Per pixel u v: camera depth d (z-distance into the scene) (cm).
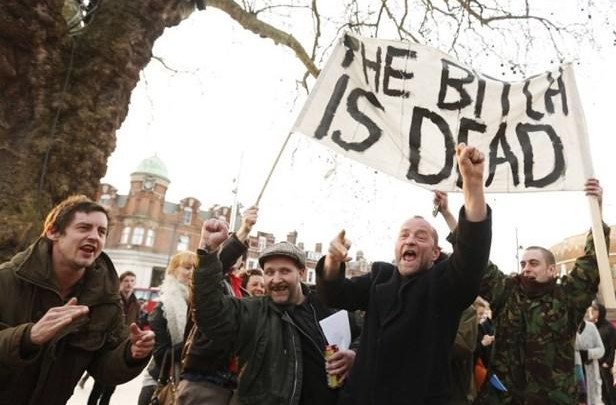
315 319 303
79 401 680
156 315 388
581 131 333
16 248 423
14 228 423
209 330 263
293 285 291
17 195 442
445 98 353
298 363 272
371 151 338
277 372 266
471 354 319
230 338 271
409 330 247
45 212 449
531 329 325
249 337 273
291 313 290
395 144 342
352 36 362
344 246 264
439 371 239
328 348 275
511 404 321
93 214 228
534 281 335
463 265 234
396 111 349
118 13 560
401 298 255
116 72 534
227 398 291
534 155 336
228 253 293
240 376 269
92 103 510
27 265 219
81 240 222
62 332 215
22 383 215
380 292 267
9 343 187
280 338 275
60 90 492
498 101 353
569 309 323
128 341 235
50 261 224
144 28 573
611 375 643
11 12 461
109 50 531
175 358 379
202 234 268
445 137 344
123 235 5784
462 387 313
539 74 354
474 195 231
